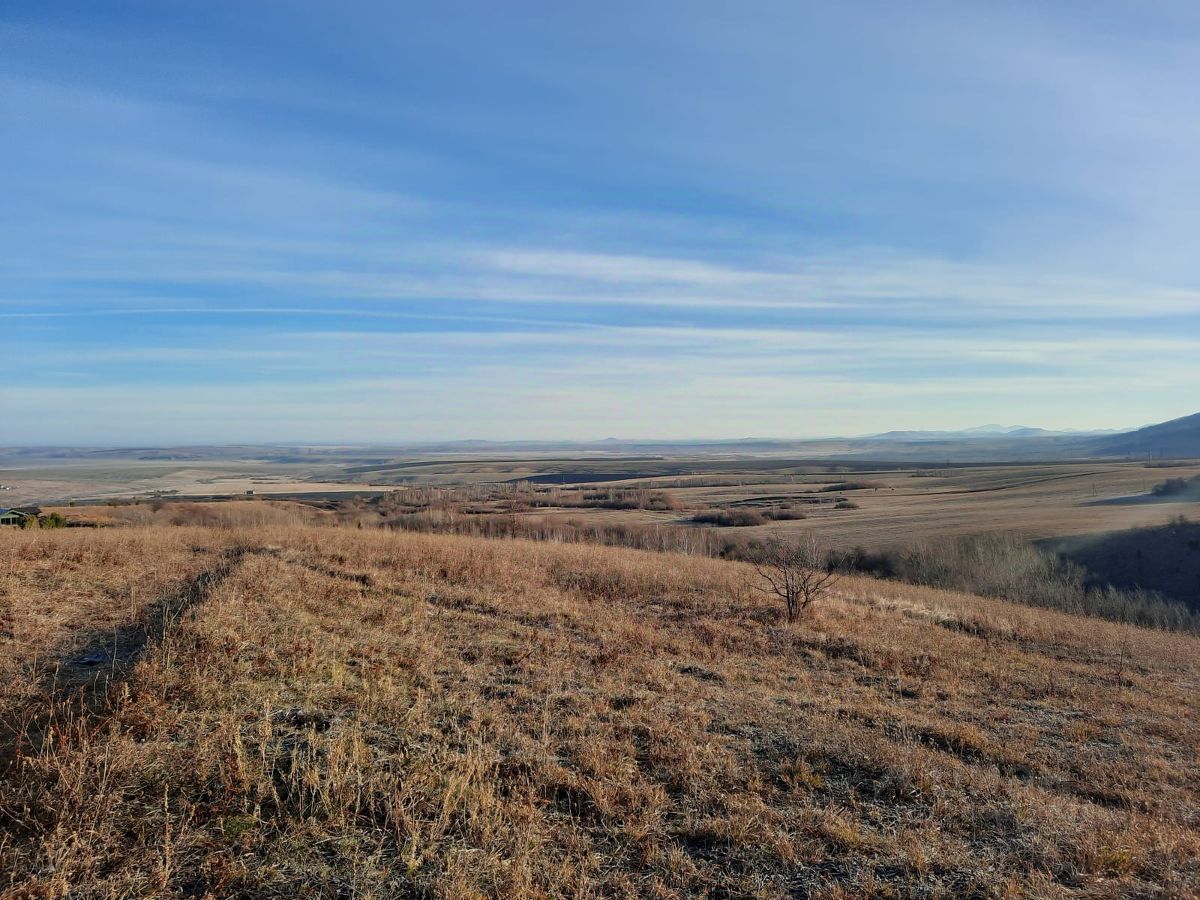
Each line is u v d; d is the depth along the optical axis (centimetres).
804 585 1595
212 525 3148
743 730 764
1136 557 4275
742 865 494
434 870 454
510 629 1137
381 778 541
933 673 1170
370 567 1564
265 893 418
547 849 495
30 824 450
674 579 1888
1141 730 941
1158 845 549
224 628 854
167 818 459
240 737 569
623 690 861
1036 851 529
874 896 460
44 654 768
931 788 638
